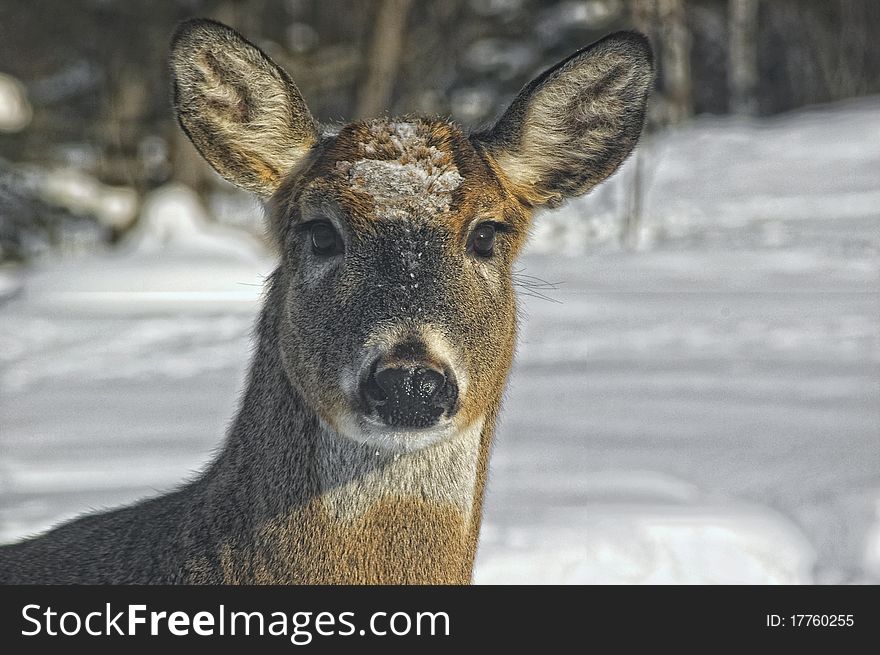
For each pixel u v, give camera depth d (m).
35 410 16.83
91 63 43.72
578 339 19.86
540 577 10.22
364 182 6.83
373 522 6.80
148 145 43.56
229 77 7.28
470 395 6.77
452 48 43.38
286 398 6.96
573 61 7.58
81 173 41.25
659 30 38.25
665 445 13.59
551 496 11.62
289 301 6.95
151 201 36.53
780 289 23.62
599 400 15.94
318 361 6.68
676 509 11.25
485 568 10.13
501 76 41.81
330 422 6.69
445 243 6.79
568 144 7.68
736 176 34.16
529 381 17.12
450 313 6.63
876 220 29.89
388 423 6.43
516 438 14.00
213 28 7.21
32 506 11.27
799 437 13.88
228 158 7.36
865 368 17.66
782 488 11.95
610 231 29.55
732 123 40.69
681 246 28.28
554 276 25.20
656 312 21.70
